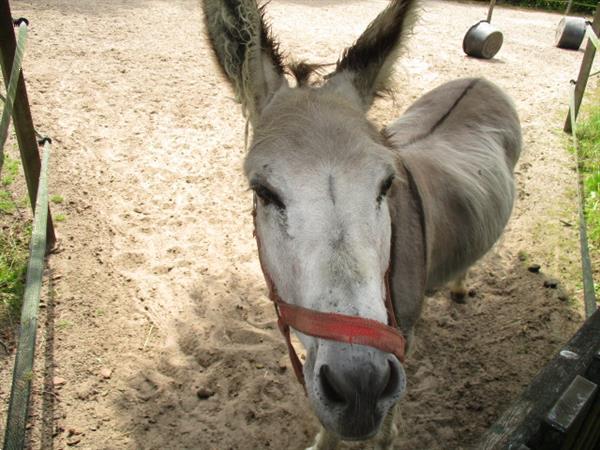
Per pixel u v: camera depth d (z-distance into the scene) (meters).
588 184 1.89
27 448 1.00
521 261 1.57
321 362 0.59
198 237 1.60
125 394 1.12
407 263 0.88
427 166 1.04
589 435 0.57
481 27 3.34
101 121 2.15
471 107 1.26
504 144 1.28
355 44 0.86
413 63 3.17
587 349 0.60
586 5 5.09
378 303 0.59
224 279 1.46
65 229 1.56
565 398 0.47
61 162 1.86
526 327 1.34
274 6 4.40
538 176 1.97
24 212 1.58
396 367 0.61
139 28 3.35
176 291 1.40
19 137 1.32
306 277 0.61
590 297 1.12
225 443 1.04
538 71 3.23
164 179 1.85
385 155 0.68
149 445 1.03
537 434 0.47
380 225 0.68
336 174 0.63
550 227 1.70
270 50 0.83
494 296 1.45
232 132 2.17
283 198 0.64
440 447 1.05
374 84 0.85
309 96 0.75
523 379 1.20
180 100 2.40
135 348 1.23
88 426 1.05
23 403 0.83
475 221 1.09
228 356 1.23
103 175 1.83
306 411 1.11
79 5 3.75
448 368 1.23
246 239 1.61
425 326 1.34
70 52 2.79
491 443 0.50
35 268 1.09
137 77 2.59
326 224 0.61
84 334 1.25
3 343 1.19
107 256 1.49
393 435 0.98
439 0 5.53
